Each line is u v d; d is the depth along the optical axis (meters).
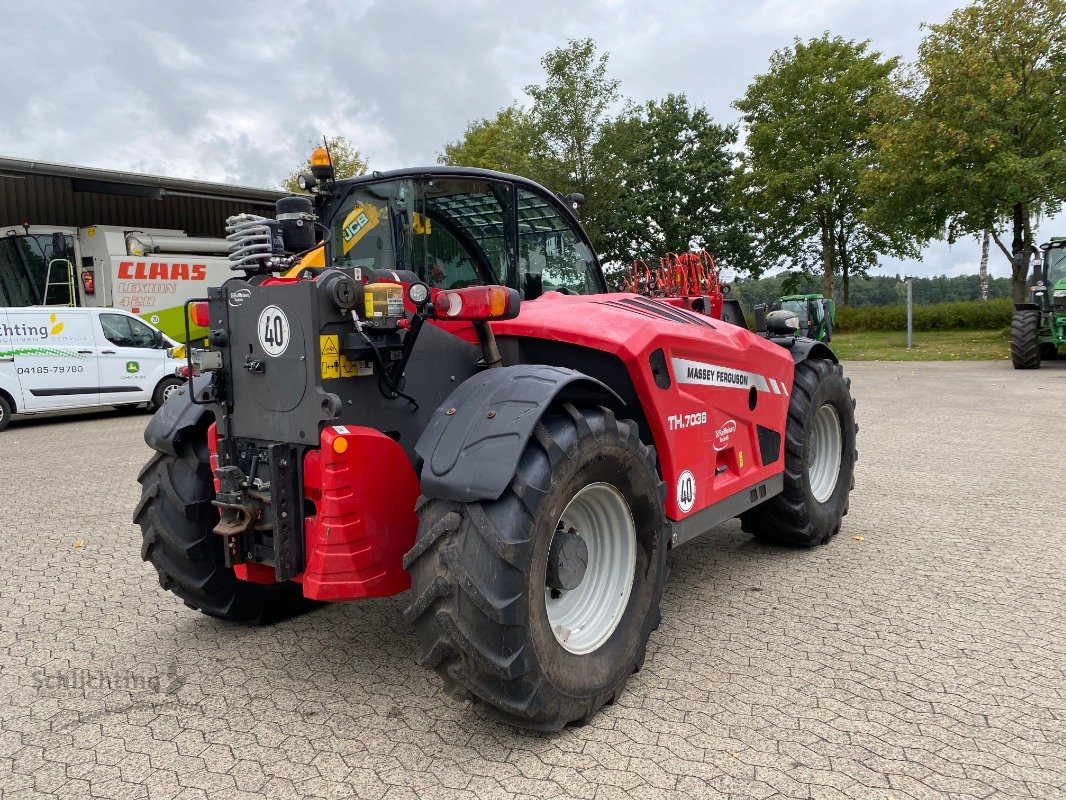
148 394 13.09
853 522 5.23
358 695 2.96
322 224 3.23
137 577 4.41
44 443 10.02
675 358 3.28
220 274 15.70
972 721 2.65
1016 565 4.27
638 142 28.45
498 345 3.26
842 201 35.41
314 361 2.60
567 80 26.08
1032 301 16.67
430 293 2.84
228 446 2.94
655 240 39.69
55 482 7.21
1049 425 9.05
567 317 3.20
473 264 3.57
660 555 3.06
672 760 2.45
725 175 40.06
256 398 2.84
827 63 34.41
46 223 16.03
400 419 2.87
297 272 3.08
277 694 2.99
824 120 34.97
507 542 2.33
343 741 2.62
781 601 3.83
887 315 33.69
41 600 4.05
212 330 2.95
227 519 2.88
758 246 40.62
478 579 2.34
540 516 2.43
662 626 3.54
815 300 25.52
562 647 2.59
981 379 14.62
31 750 2.61
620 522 2.92
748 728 2.63
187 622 3.75
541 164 26.47
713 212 41.09
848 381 5.02
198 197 18.08
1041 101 21.75
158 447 3.36
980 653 3.18
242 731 2.71
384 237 3.30
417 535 2.53
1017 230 24.55
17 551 4.91
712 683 2.97
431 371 2.97
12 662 3.30
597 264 4.32
